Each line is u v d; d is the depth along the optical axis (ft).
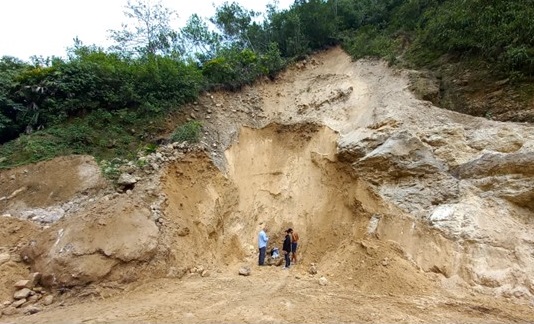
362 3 74.28
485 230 27.91
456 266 26.99
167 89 49.70
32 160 38.09
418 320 20.49
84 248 26.23
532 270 25.04
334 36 68.54
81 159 38.55
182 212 35.63
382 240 30.42
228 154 45.70
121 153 41.75
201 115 49.49
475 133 34.65
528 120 33.68
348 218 35.73
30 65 52.65
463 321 20.45
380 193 34.53
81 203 34.24
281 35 70.49
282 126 48.85
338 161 40.22
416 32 55.83
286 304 23.09
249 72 58.54
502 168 30.35
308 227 38.11
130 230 28.78
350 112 47.57
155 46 68.85
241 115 51.75
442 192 31.91
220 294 25.25
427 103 40.52
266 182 44.27
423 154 34.58
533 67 35.81
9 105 43.80
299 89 57.36
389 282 25.93
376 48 58.49
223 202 40.42
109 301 24.22
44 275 25.21
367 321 20.26
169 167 38.91
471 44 42.60
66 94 45.14
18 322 20.94
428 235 29.32
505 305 23.15
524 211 29.09
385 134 38.11
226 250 36.99
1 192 35.27
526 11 38.58
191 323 19.90
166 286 27.22
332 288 26.66
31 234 30.17
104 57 50.75
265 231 40.06
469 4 46.03
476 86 39.58
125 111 46.34
